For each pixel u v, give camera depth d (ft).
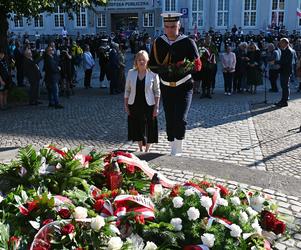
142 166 14.25
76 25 142.82
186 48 20.04
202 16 134.21
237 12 131.75
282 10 129.18
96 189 12.50
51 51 39.32
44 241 9.50
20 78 55.01
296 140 27.66
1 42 45.16
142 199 11.35
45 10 45.68
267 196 14.60
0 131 30.68
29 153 13.20
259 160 23.49
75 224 9.84
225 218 10.91
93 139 28.19
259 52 47.96
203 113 36.60
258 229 10.97
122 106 40.14
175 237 10.30
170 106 20.68
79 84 58.08
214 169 18.20
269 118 34.55
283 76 39.19
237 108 38.93
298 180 17.15
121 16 148.97
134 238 10.23
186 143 26.94
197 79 44.65
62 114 36.70
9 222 10.28
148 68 20.85
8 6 39.91
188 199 11.30
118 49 48.47
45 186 12.42
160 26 137.69
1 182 12.89
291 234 12.41
